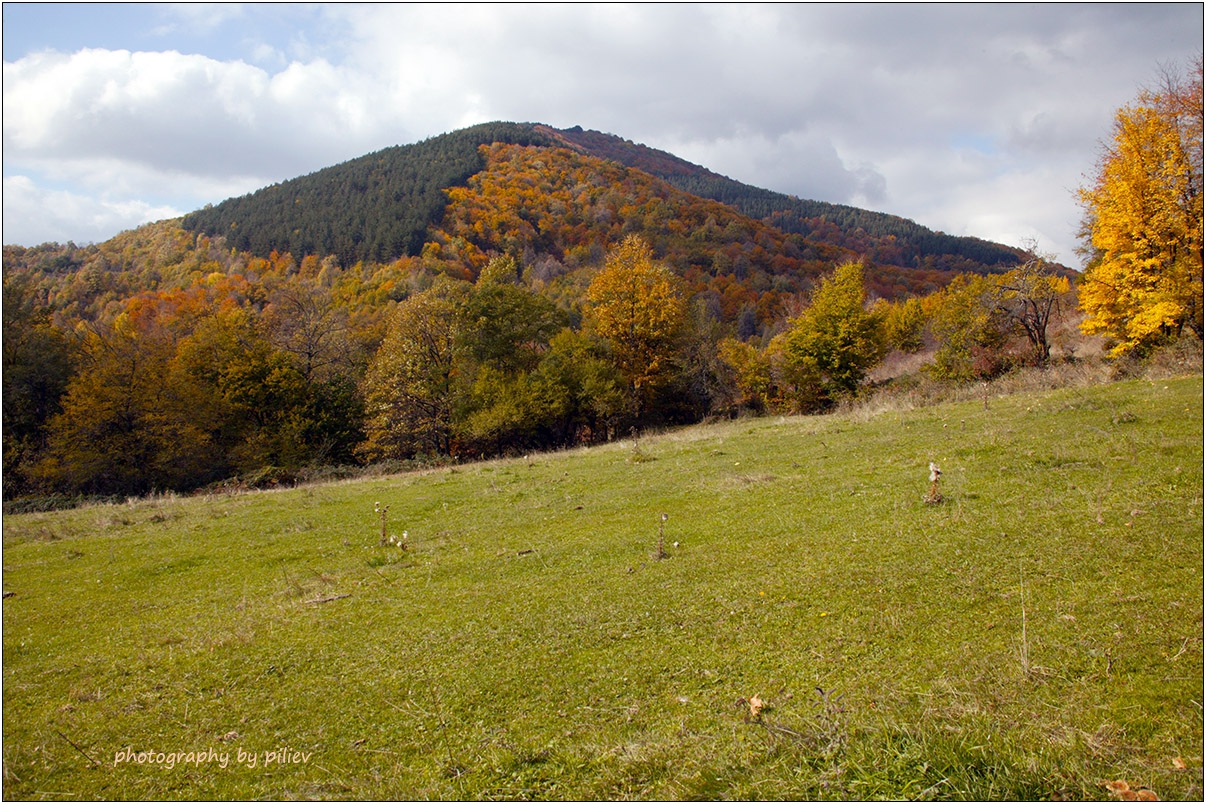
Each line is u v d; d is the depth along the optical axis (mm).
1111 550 6039
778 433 17500
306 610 7457
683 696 4719
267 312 42844
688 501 10859
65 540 13062
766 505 9789
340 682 5535
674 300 39594
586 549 8711
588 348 41094
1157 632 4562
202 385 33281
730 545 8102
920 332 52000
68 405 28906
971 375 28969
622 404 37438
